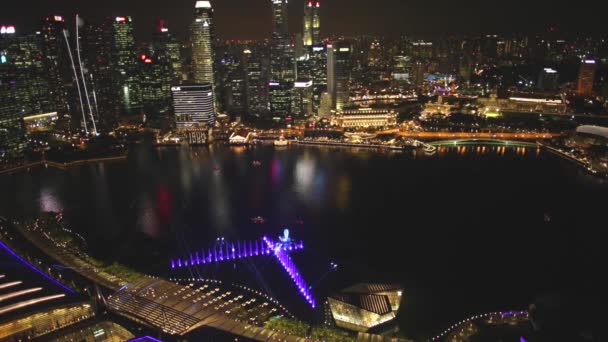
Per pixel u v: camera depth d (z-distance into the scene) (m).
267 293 196.25
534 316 125.38
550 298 128.25
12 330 150.25
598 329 111.88
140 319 162.12
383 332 168.12
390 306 174.88
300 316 179.75
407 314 181.25
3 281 174.38
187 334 154.00
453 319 176.75
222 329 159.88
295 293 197.50
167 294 184.88
